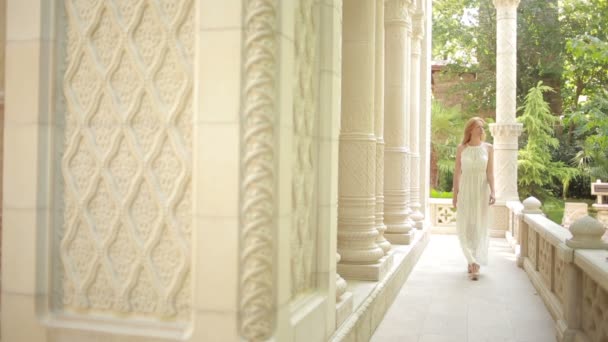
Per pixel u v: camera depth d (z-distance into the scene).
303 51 3.38
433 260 9.59
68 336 2.99
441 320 5.63
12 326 3.09
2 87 3.70
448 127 26.34
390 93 8.87
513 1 13.30
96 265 3.03
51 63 3.06
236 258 2.71
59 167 3.10
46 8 3.06
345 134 5.94
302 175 3.42
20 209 3.08
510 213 11.93
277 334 2.76
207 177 2.75
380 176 6.85
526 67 27.97
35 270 3.05
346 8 5.90
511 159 13.05
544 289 6.44
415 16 10.91
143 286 2.96
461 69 28.95
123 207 2.99
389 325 5.43
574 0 26.66
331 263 3.77
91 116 3.04
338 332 3.89
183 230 2.90
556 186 25.83
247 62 2.70
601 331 4.07
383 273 6.07
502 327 5.39
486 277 8.01
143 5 2.95
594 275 3.92
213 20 2.74
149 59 2.95
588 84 25.95
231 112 2.71
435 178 26.45
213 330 2.74
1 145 3.70
